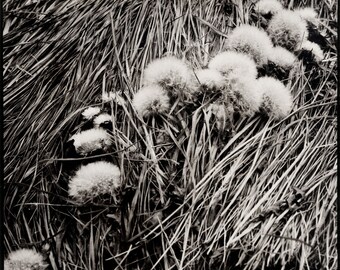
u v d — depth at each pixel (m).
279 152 0.49
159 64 0.50
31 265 0.47
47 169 0.49
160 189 0.48
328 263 0.46
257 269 0.45
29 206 0.48
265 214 0.47
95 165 0.48
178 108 0.49
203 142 0.49
